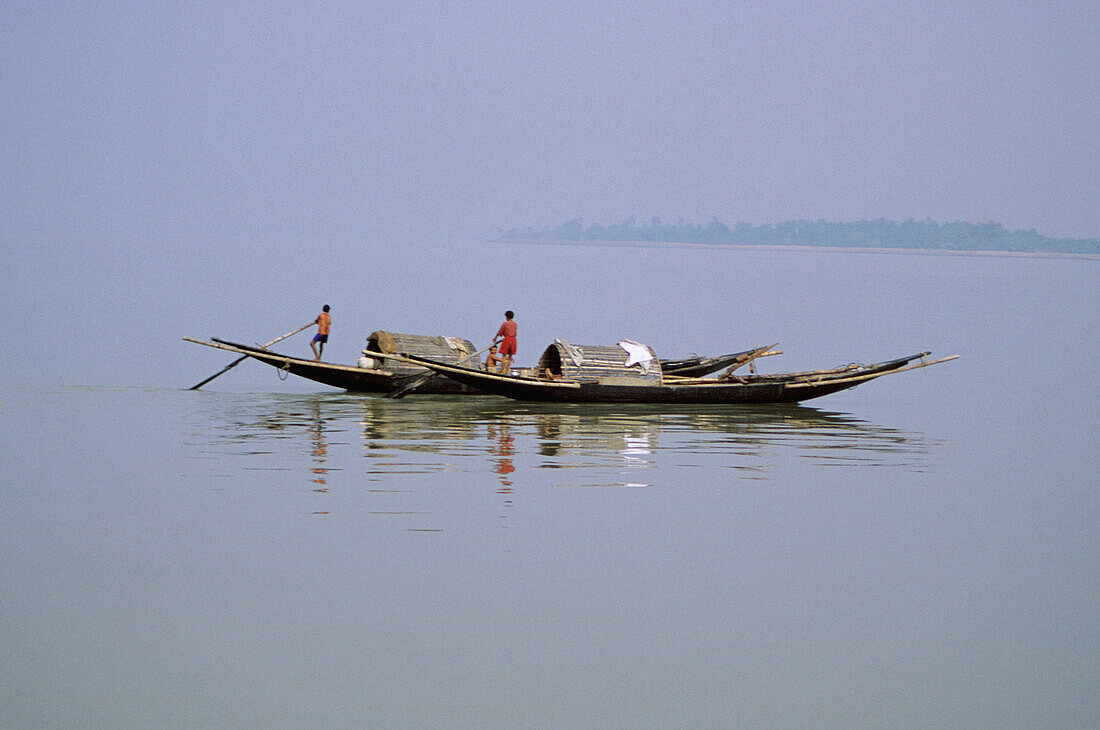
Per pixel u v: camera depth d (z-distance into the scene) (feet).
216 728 64.54
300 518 100.63
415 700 68.33
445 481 115.75
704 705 68.33
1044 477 125.29
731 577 88.74
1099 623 81.25
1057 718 67.87
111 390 178.50
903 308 439.63
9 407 158.10
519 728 65.16
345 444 134.72
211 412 158.40
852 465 130.21
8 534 94.53
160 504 104.47
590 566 90.02
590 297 460.96
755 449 138.62
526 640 76.33
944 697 70.03
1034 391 203.41
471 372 167.32
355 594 83.05
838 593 86.02
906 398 192.85
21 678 69.62
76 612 78.89
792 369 247.29
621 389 172.14
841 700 69.46
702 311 396.98
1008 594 86.53
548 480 117.60
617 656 74.54
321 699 68.18
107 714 65.87
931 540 99.55
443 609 80.89
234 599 81.66
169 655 73.10
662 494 113.19
